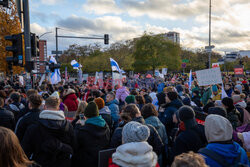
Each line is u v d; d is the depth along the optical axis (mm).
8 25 20312
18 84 15359
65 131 3199
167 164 4176
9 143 1676
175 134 4141
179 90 9062
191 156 1756
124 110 3840
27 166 1774
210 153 2475
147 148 2570
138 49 48906
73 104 6820
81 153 3611
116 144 3529
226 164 2395
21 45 7953
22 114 4688
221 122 2582
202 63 62812
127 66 58156
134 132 2564
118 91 8133
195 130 3328
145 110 4215
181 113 3406
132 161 2467
